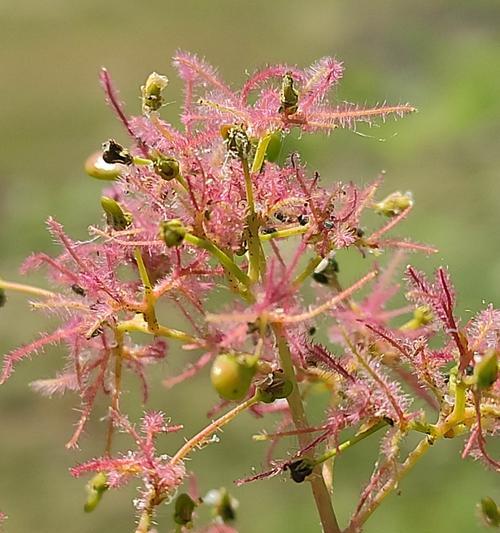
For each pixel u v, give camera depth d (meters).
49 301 0.22
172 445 0.40
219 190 0.21
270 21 0.78
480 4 0.74
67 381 0.22
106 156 0.21
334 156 0.57
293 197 0.21
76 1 0.86
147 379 0.23
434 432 0.21
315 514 0.38
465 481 0.39
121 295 0.22
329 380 0.22
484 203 0.52
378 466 0.21
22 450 0.43
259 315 0.21
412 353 0.21
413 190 0.55
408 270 0.22
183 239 0.21
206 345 0.21
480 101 0.63
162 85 0.22
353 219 0.22
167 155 0.21
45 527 0.40
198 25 0.80
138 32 0.80
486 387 0.21
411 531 0.38
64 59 0.77
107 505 0.40
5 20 0.83
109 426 0.22
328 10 0.78
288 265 0.21
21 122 0.68
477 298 0.46
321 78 0.22
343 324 0.21
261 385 0.21
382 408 0.21
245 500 0.39
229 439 0.41
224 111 0.21
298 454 0.21
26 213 0.58
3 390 0.45
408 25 0.72
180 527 0.22
